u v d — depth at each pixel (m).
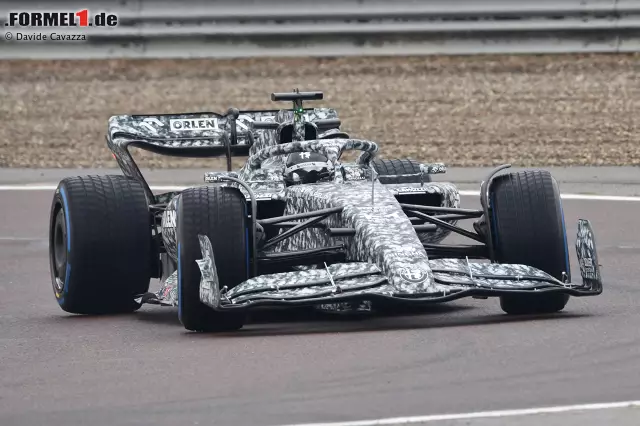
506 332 28.59
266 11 78.12
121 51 79.69
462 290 28.22
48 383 25.09
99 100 79.88
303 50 78.38
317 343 28.06
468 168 64.88
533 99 76.50
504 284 29.02
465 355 26.02
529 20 77.06
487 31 77.31
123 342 30.00
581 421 20.62
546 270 31.19
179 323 33.59
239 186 33.88
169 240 34.41
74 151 71.56
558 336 27.84
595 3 76.69
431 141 69.75
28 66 86.25
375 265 28.97
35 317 35.84
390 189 34.00
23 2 80.44
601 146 68.31
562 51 77.56
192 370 25.66
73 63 86.94
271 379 24.42
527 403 21.92
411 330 29.44
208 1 78.56
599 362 25.02
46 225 54.12
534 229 31.09
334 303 27.97
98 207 36.03
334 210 30.73
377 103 76.50
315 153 34.50
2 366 27.27
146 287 36.75
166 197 39.16
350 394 22.98
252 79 81.88
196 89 80.50
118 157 38.72
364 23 77.69
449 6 77.12
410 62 83.94
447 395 22.67
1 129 75.38
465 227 52.88
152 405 22.73
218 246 29.81
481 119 73.38
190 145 39.03
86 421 21.73
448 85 79.38
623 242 46.50
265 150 34.34
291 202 33.00
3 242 50.44
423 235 35.12
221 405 22.50
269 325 31.69
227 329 30.75
